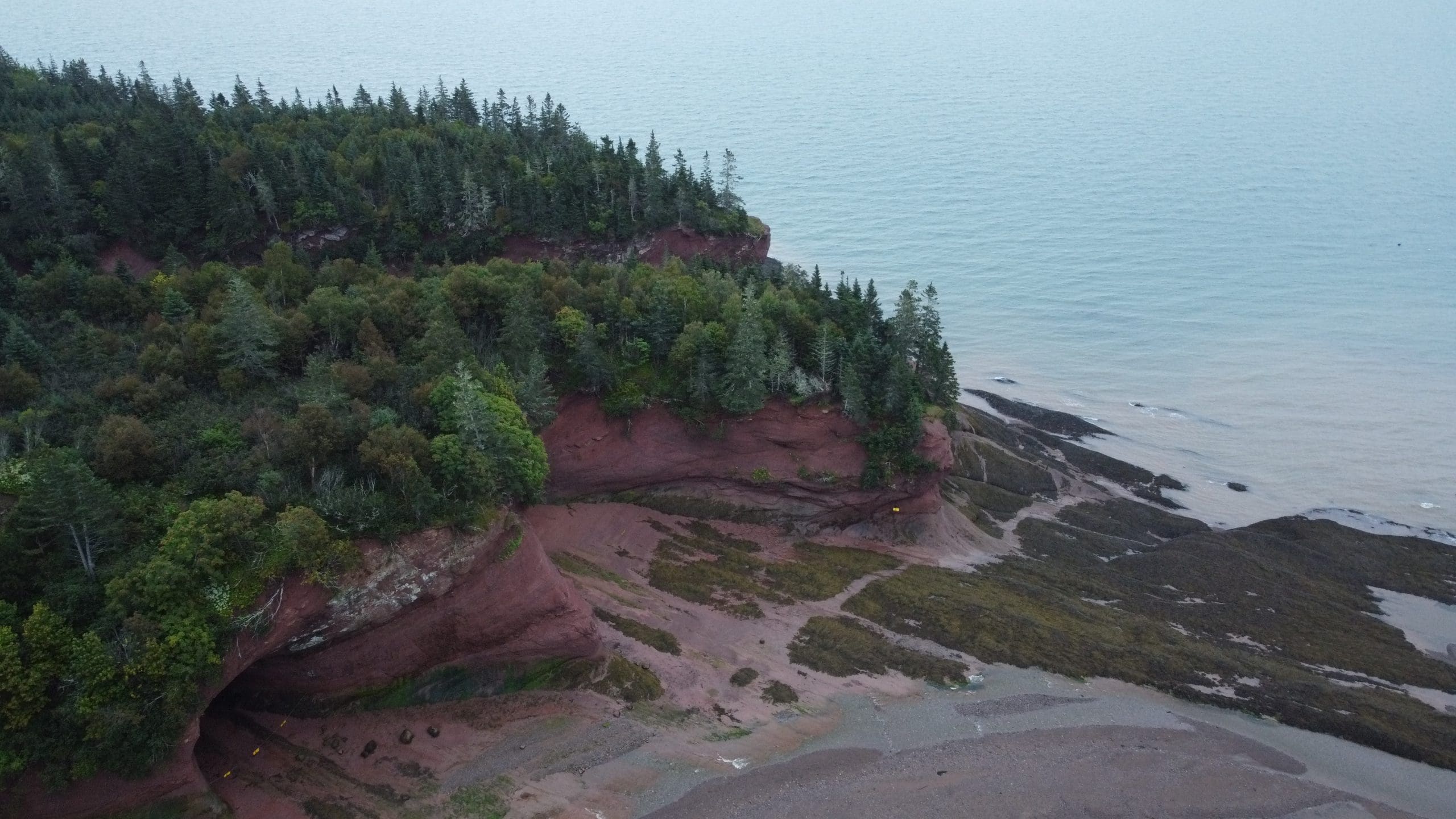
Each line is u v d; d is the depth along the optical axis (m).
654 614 64.88
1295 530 89.44
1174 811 49.53
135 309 70.56
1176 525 91.81
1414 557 84.94
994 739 54.56
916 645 63.91
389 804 47.19
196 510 44.53
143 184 85.75
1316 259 176.00
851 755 52.69
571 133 132.88
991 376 131.12
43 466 41.16
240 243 88.69
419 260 91.25
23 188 79.75
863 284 164.00
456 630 53.22
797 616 66.44
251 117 115.56
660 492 77.00
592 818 47.19
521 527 56.53
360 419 53.44
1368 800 51.47
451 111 136.50
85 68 126.19
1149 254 180.62
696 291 80.75
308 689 51.59
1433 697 63.25
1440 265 171.12
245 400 57.28
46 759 38.81
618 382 74.50
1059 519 91.25
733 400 72.75
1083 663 62.12
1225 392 123.94
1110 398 123.69
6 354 57.91
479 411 56.19
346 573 47.22
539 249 100.81
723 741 53.38
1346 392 122.50
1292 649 68.44
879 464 75.50
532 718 53.81
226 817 44.47
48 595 41.09
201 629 42.03
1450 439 109.12
